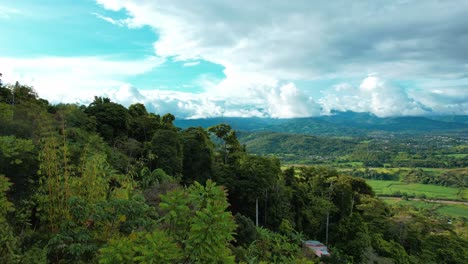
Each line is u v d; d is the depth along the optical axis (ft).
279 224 110.32
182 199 17.12
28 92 100.48
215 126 136.77
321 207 127.44
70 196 26.76
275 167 119.44
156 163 95.50
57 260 22.35
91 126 93.50
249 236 71.15
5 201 23.25
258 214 110.01
